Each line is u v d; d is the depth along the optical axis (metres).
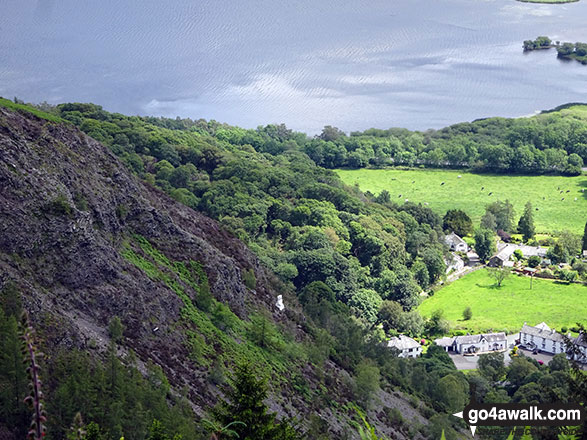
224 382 75.44
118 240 84.25
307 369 95.81
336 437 82.31
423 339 171.12
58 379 56.38
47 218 70.44
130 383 59.22
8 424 50.22
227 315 89.19
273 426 42.91
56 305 66.12
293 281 176.75
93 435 39.12
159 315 77.62
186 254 93.50
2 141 72.25
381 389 109.31
